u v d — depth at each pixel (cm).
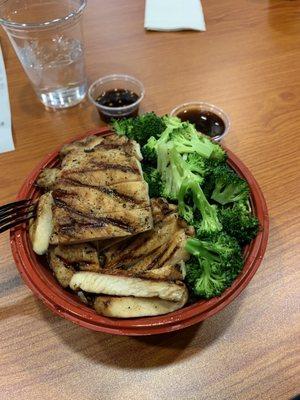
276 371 20
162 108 32
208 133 30
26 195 23
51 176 23
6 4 32
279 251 24
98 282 19
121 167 22
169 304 19
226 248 20
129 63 36
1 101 34
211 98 33
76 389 20
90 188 21
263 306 22
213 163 24
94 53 37
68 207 21
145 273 19
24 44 31
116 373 20
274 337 21
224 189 23
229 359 20
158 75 35
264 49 37
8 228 21
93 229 20
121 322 18
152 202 22
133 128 26
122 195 21
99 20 41
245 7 42
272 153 30
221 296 19
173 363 20
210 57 37
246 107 33
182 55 37
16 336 21
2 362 21
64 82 32
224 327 22
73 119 32
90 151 23
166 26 39
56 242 20
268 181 28
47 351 21
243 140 30
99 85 33
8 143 31
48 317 22
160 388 20
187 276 20
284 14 41
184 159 24
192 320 19
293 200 27
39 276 20
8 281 24
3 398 19
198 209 22
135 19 41
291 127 31
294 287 23
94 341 21
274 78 35
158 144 24
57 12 34
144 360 21
